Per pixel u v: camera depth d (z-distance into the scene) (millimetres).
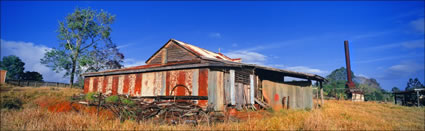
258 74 17594
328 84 56125
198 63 13945
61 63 31734
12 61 55906
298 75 17953
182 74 14445
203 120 9969
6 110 14477
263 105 15367
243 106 14953
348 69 45188
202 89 13305
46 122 9586
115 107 11508
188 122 9539
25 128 9531
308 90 17266
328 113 12320
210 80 13273
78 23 32688
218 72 13633
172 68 14812
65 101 15531
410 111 16156
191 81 13938
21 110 14359
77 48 33094
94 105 13258
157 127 8500
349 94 40781
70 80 33000
